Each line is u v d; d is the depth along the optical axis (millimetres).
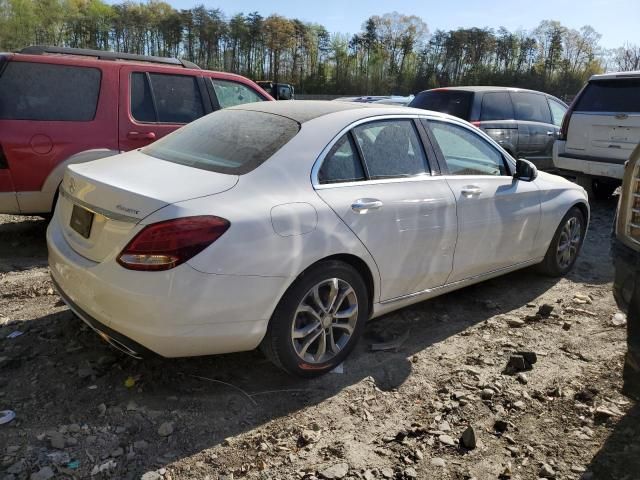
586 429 2869
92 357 3363
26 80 5066
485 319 4203
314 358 3211
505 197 4254
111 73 5484
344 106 3680
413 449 2693
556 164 8312
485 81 70500
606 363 3541
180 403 2973
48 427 2717
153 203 2652
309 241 2979
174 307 2621
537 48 72000
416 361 3533
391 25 72875
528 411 3025
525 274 5234
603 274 5320
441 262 3812
